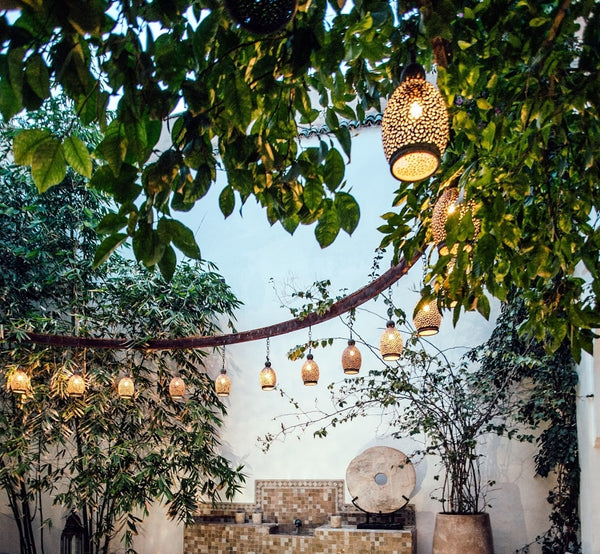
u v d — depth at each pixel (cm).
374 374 545
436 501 574
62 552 605
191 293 641
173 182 141
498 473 560
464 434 509
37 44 112
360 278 652
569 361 496
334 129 145
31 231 634
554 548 512
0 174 610
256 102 158
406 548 537
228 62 134
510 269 193
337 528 571
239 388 674
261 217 710
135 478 583
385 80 181
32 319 608
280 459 643
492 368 536
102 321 641
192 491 605
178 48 135
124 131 122
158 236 125
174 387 502
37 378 614
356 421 620
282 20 105
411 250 206
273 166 148
